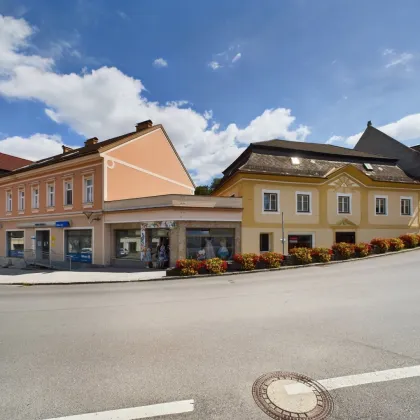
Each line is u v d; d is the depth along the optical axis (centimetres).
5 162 3319
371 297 771
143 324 583
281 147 1995
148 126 2303
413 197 2198
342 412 287
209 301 784
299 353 424
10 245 2459
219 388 333
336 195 1973
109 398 317
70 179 2019
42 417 286
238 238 1714
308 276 1158
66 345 475
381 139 2739
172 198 1580
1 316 682
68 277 1376
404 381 344
